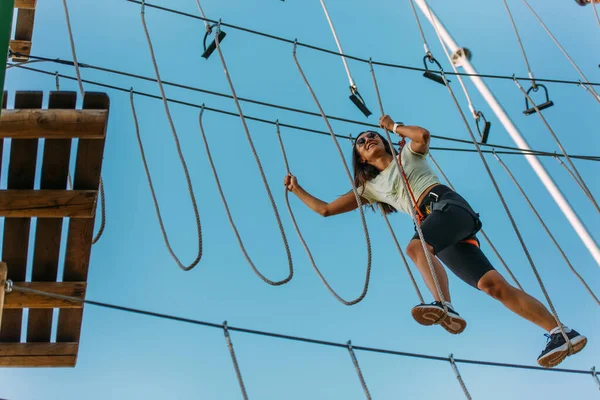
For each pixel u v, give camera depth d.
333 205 6.19
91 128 4.88
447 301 5.39
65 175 5.15
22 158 5.09
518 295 5.57
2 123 4.80
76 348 5.63
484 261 5.73
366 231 5.09
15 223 5.26
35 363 5.64
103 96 5.00
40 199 5.10
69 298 5.12
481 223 5.73
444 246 5.57
